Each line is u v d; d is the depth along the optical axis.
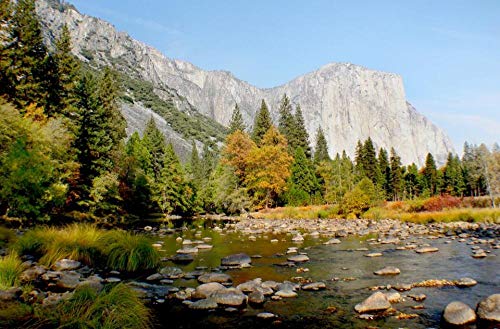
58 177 27.36
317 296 9.52
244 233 26.94
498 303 7.40
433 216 33.16
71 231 14.59
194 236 25.08
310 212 45.69
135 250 13.27
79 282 9.54
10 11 34.84
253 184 56.03
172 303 8.88
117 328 5.88
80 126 35.16
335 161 69.38
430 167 103.50
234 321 7.66
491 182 80.19
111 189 35.84
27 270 10.22
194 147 105.88
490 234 21.61
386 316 7.88
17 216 24.14
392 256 15.39
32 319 5.62
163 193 61.59
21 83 33.59
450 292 9.66
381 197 51.34
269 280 11.36
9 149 20.72
